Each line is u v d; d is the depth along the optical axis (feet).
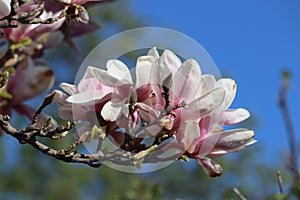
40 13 3.54
